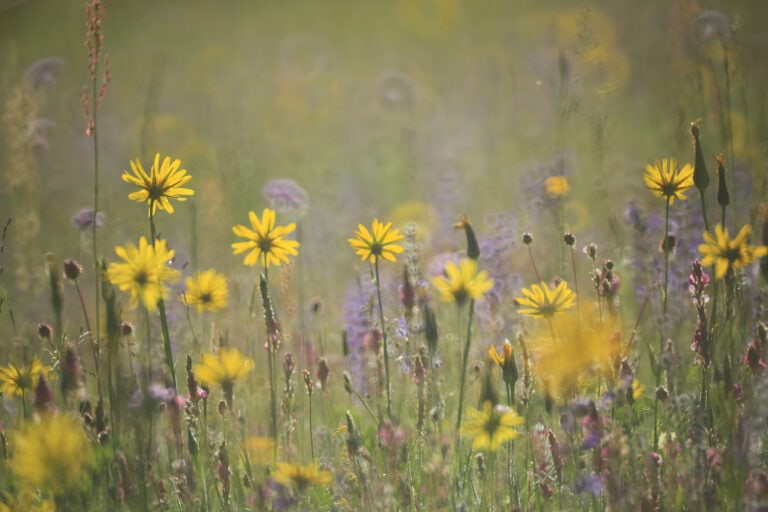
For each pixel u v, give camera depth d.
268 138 17.98
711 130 10.89
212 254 10.73
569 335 5.16
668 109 14.83
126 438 5.27
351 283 9.84
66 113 18.44
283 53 25.64
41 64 13.14
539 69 19.56
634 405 6.34
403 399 6.48
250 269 10.28
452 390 7.12
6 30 25.39
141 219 11.95
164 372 5.36
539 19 24.83
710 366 5.95
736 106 12.51
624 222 10.02
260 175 14.97
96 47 5.93
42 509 4.78
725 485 5.23
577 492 5.21
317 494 5.74
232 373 5.25
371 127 19.42
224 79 23.70
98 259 5.11
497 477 5.29
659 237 8.19
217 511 5.59
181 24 29.12
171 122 18.56
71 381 4.96
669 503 5.01
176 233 11.48
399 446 5.38
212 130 16.98
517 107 16.53
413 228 6.57
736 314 6.09
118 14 28.77
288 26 28.84
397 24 27.58
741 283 6.11
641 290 7.84
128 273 5.11
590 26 10.24
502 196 13.22
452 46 25.80
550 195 10.47
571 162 12.78
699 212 8.71
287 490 4.96
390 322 6.43
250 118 19.31
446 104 20.78
